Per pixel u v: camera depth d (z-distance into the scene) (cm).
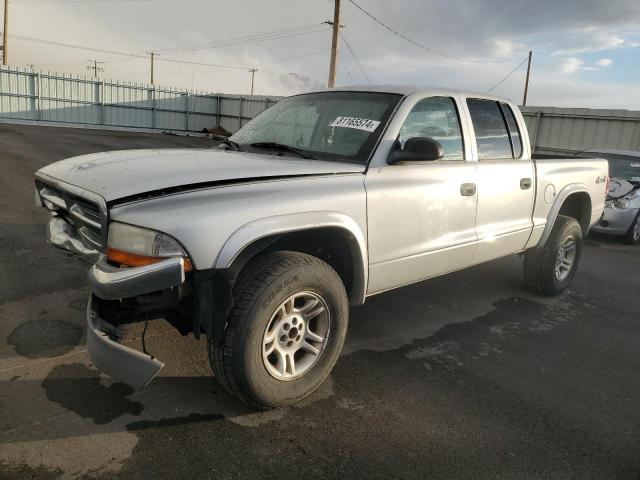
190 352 348
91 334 253
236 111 3453
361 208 308
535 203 464
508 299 515
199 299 255
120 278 237
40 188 329
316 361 301
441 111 383
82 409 279
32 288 440
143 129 3303
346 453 258
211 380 317
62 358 330
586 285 595
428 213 354
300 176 292
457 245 383
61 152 1509
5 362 321
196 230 239
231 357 261
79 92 3027
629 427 298
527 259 518
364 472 245
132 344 353
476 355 382
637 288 598
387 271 336
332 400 306
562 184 496
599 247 843
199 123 3528
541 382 347
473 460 259
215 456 248
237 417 281
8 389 292
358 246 310
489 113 432
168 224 238
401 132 345
